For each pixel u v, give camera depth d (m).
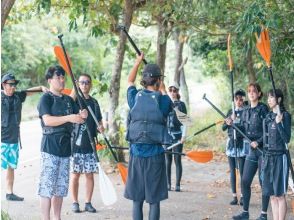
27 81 25.19
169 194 7.68
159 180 4.97
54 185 5.25
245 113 6.27
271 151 5.53
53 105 5.24
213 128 14.45
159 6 9.04
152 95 4.93
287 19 7.50
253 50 10.66
